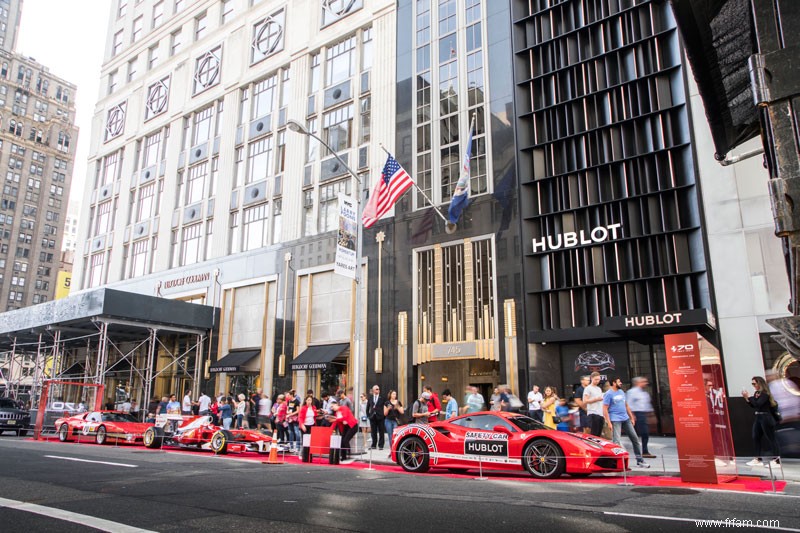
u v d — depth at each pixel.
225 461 13.54
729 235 16.36
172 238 34.34
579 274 18.88
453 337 21.28
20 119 98.75
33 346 37.72
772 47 2.42
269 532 5.32
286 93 31.19
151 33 40.72
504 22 22.84
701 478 9.41
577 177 19.64
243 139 32.41
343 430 14.29
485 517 6.18
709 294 16.27
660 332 16.92
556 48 20.91
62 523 5.57
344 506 6.84
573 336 18.14
